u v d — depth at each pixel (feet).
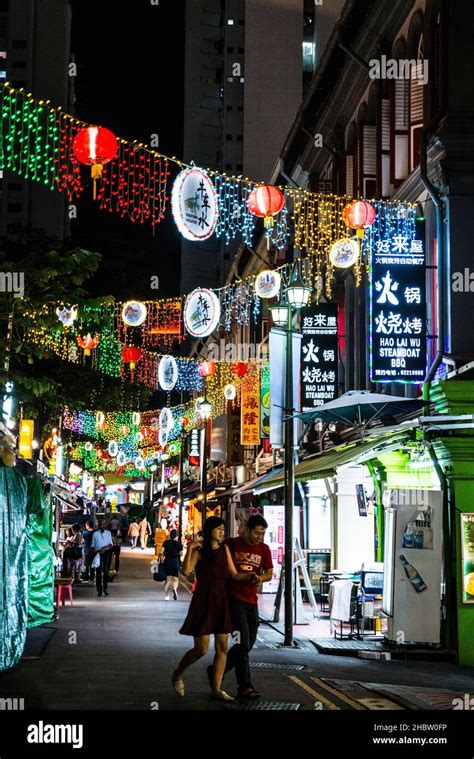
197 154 369.30
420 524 53.72
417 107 70.90
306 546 88.28
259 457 131.95
